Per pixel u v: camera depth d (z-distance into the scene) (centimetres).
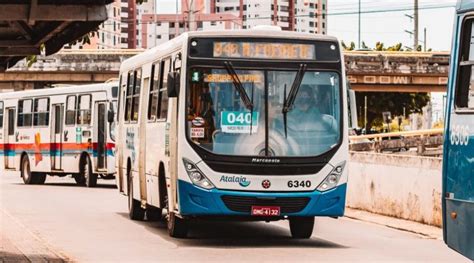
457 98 1388
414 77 8625
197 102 1972
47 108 4359
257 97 1980
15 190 3950
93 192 3803
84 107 4106
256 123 1970
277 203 1958
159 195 2206
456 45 1402
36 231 2267
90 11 1538
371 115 10325
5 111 4703
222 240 2097
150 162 2305
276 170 1962
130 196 2594
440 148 4825
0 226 2330
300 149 1977
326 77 2011
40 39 1761
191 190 1953
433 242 2116
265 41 1997
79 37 1769
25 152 4525
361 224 2556
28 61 2188
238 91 1980
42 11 1524
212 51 1989
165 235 2194
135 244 2002
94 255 1811
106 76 8400
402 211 2647
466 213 1341
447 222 1412
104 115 3984
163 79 2200
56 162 4284
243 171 1953
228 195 1952
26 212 2814
